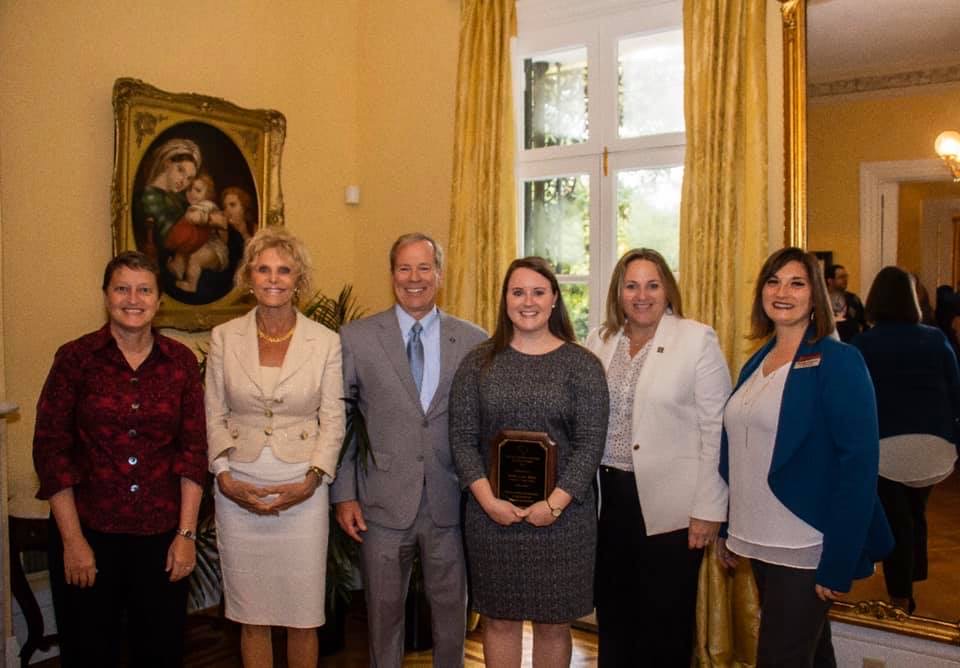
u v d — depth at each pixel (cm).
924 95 289
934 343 286
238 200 396
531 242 404
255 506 248
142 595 238
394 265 266
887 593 297
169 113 365
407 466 260
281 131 413
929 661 290
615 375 258
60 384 232
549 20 387
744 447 226
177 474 241
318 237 445
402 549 262
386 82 448
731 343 321
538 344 243
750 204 319
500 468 232
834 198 305
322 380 259
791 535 215
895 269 294
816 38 308
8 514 309
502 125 383
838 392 209
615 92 372
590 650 350
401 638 270
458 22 418
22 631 331
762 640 221
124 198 350
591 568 237
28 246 329
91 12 346
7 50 321
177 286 372
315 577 258
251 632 262
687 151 332
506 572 233
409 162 441
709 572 326
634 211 371
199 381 250
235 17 401
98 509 231
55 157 337
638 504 246
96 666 235
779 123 321
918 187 291
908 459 291
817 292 220
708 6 325
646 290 247
